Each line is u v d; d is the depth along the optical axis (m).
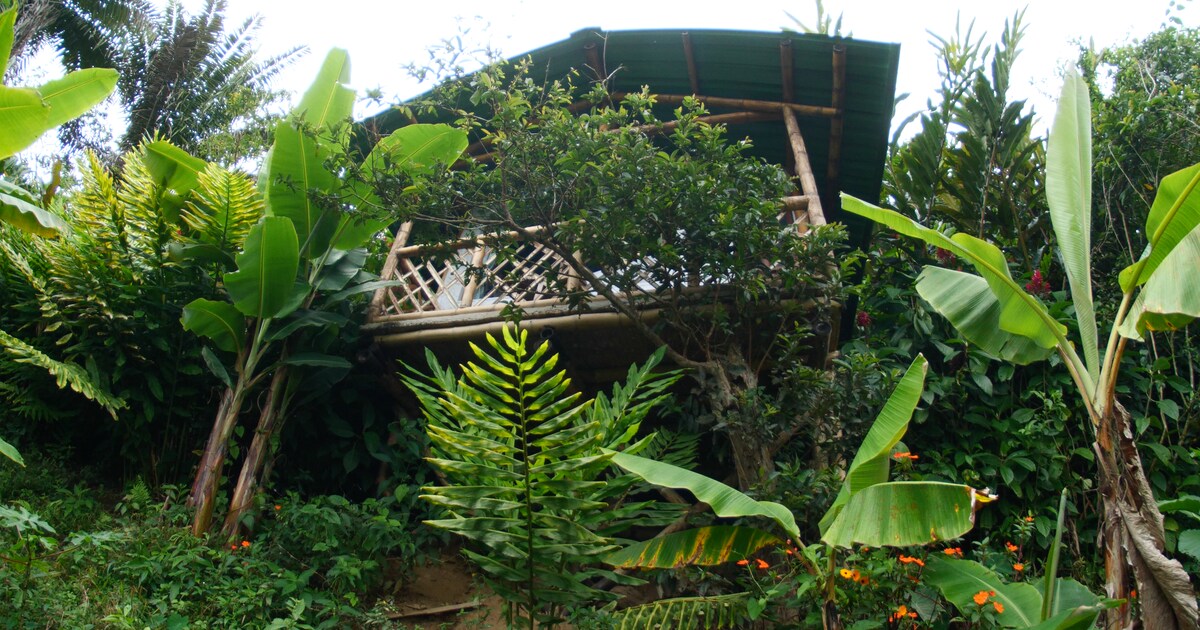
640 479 5.04
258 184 6.70
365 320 7.05
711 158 6.05
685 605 4.86
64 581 4.59
